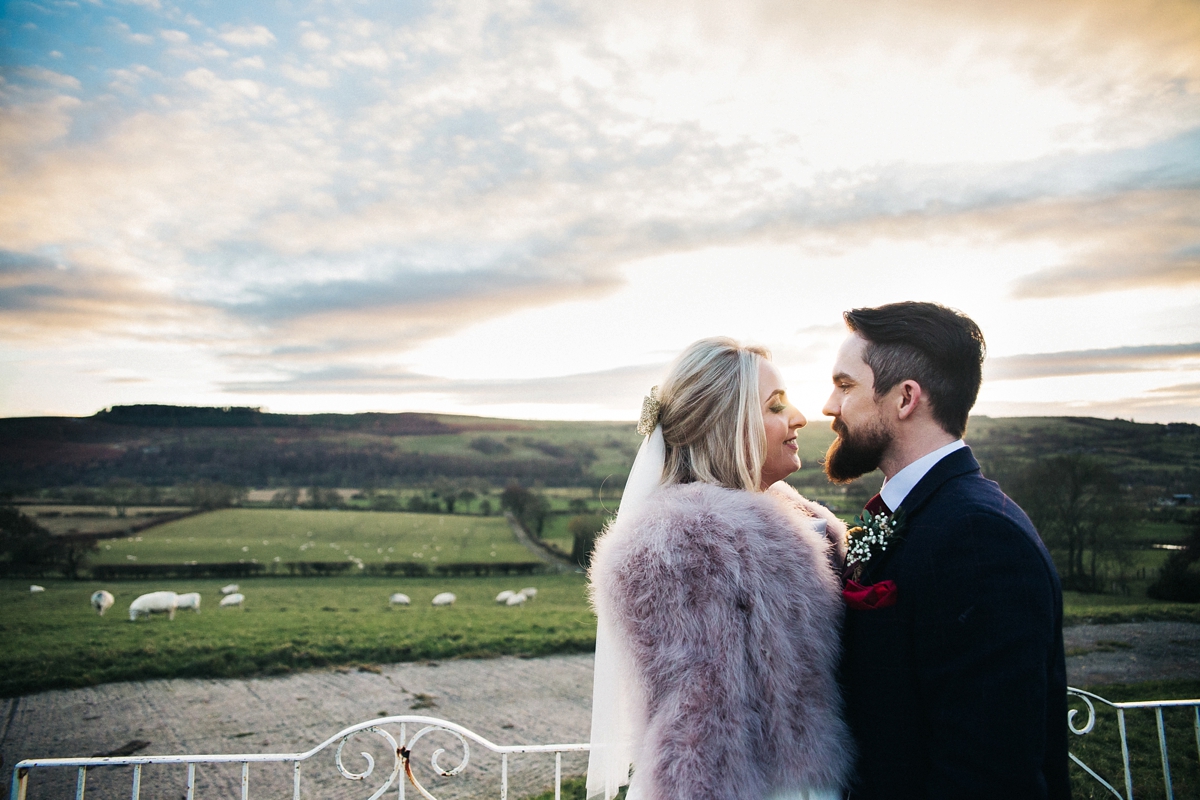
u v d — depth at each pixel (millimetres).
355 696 13148
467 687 13891
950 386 1779
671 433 2115
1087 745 8531
